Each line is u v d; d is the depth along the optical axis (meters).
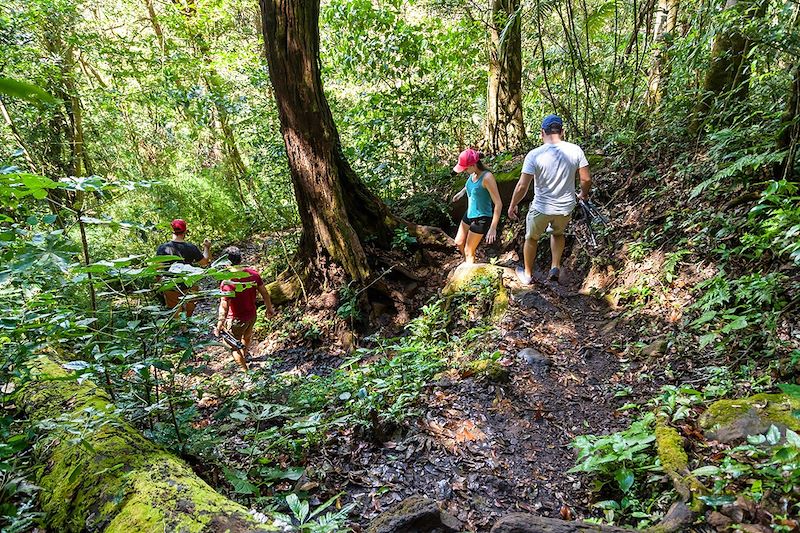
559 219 5.29
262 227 12.41
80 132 11.85
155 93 10.82
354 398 4.11
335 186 6.73
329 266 6.99
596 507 3.01
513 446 3.62
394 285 7.03
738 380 3.57
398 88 9.02
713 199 5.19
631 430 3.29
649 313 4.78
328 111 6.73
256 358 6.53
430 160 9.59
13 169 2.33
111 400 3.38
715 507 2.42
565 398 4.10
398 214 8.42
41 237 2.48
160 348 3.15
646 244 5.40
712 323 4.20
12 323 2.50
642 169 6.60
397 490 3.20
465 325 5.58
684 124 6.36
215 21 12.08
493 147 9.70
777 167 4.57
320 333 6.69
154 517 2.27
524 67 10.09
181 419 3.32
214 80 11.63
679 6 8.04
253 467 3.24
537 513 3.04
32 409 3.35
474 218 6.19
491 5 9.15
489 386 4.23
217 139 12.90
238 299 5.77
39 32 9.98
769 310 3.90
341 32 8.90
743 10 5.02
